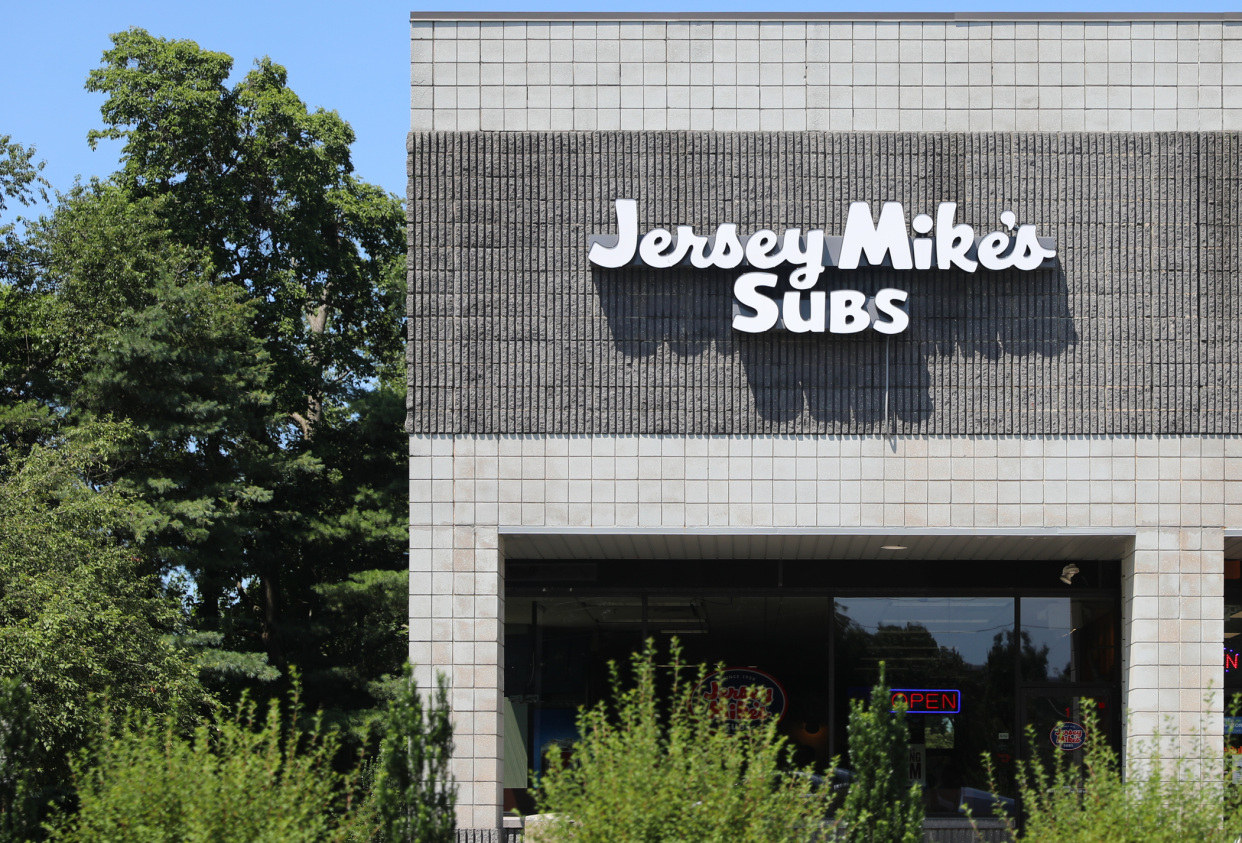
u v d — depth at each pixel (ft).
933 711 75.05
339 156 135.54
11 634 66.85
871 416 66.33
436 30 68.80
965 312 66.69
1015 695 74.74
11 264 112.98
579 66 68.54
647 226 67.51
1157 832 40.68
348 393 132.77
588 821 39.50
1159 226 67.10
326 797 43.83
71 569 74.28
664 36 68.59
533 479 66.49
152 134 126.41
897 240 66.03
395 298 133.28
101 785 43.75
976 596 75.72
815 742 74.79
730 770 40.86
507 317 67.15
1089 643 74.90
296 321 132.16
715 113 68.18
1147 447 65.98
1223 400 66.18
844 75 68.28
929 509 65.92
